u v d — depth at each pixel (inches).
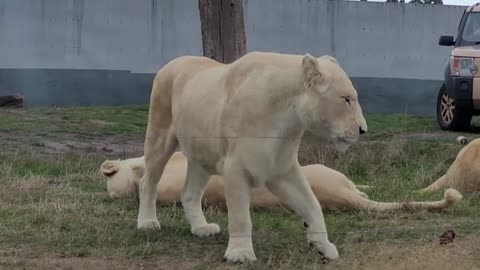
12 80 901.2
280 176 269.3
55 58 911.7
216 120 273.6
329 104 250.1
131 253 282.0
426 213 350.0
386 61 985.5
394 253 266.8
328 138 255.1
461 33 697.0
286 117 259.4
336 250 274.1
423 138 618.8
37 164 487.8
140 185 325.7
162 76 312.2
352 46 978.1
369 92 974.4
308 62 249.9
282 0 958.4
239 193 264.7
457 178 402.9
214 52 580.7
